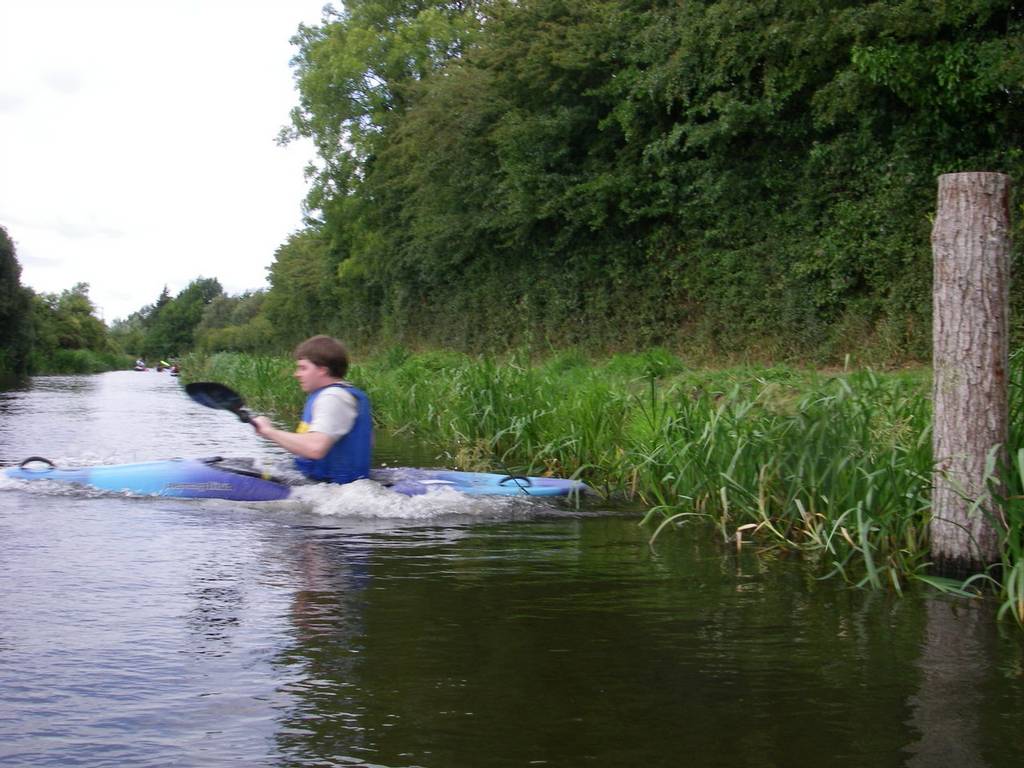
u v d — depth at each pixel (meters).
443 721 2.87
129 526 5.56
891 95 13.68
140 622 3.76
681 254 18.23
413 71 29.59
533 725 2.85
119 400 21.55
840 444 5.49
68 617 3.80
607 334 20.52
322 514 6.18
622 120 17.23
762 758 2.65
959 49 12.07
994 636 3.79
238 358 29.81
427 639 3.63
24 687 3.07
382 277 33.53
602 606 4.14
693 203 16.84
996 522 4.40
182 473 6.59
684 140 16.98
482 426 9.55
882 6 12.44
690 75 15.91
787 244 15.74
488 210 23.64
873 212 14.09
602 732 2.81
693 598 4.31
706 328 17.50
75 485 6.68
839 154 14.58
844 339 14.78
